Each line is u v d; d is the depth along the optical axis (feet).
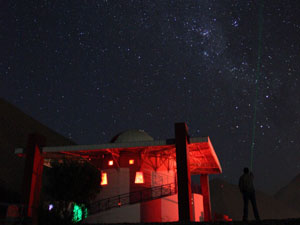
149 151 79.00
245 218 38.50
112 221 71.56
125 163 78.69
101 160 80.94
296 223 32.48
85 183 49.34
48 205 46.39
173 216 74.69
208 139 64.23
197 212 95.96
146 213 72.54
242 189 39.47
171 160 83.20
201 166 90.63
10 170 151.43
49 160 80.18
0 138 186.70
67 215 45.11
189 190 57.98
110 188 76.95
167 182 79.41
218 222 38.86
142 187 76.07
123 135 84.02
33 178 66.80
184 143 60.90
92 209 74.74
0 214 57.62
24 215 49.49
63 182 48.42
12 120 243.19
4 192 113.70
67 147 70.23
